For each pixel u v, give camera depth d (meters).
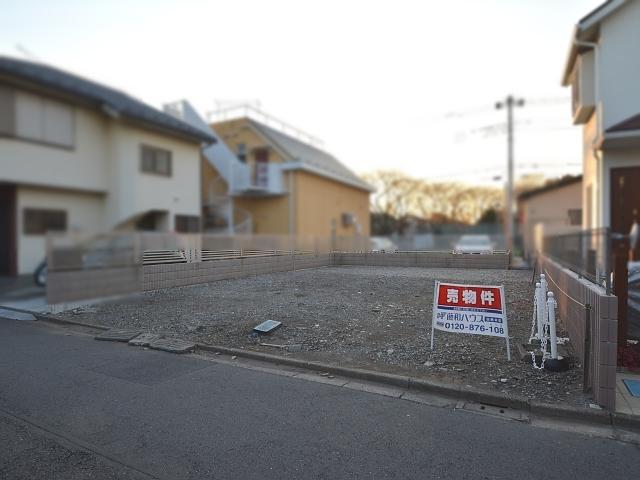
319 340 6.26
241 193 22.14
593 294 4.35
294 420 3.88
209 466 3.13
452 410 4.14
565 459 3.22
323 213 25.75
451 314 5.55
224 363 5.55
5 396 4.40
